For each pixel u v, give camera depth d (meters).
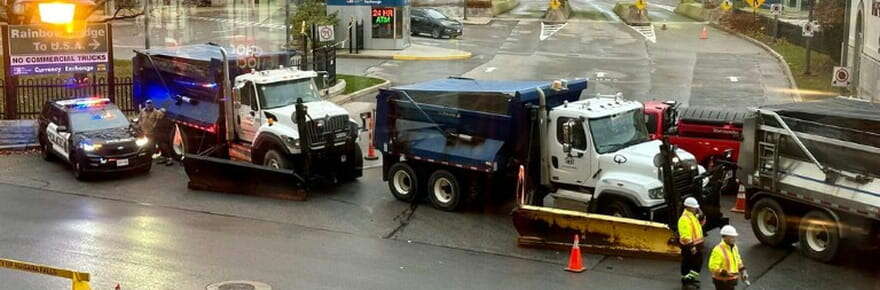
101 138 21.66
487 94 17.83
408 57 42.97
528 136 17.72
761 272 14.84
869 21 25.58
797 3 65.00
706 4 65.00
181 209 18.95
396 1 44.44
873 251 15.49
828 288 14.05
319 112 20.66
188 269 14.80
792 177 15.50
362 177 21.95
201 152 22.69
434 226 17.75
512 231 17.45
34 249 15.82
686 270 14.02
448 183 18.72
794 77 37.06
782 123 15.41
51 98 29.03
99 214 18.44
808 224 15.41
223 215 18.50
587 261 15.58
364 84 34.88
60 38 26.91
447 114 18.45
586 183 17.27
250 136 21.78
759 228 16.28
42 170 22.61
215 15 61.81
